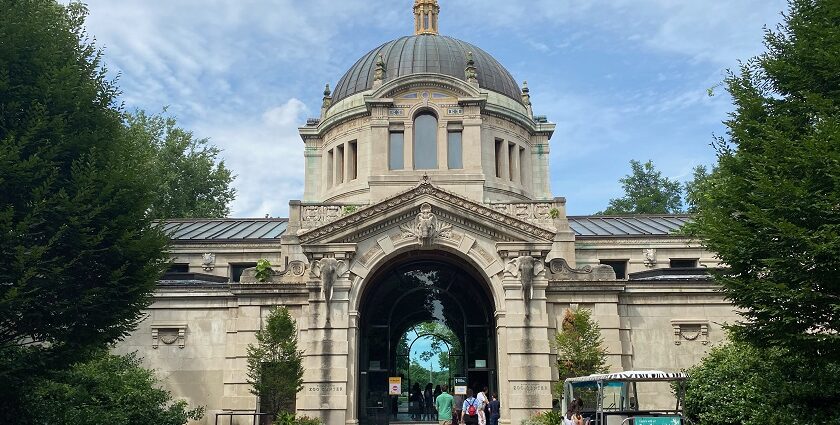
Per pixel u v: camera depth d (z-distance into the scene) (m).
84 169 22.62
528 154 45.50
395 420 34.72
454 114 39.81
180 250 41.41
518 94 47.22
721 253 22.52
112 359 28.77
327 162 45.56
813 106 21.03
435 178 38.12
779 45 24.16
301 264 33.34
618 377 22.72
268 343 30.50
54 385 24.48
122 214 23.53
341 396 30.47
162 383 33.44
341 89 47.06
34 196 21.44
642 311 34.16
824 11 22.50
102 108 24.83
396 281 35.31
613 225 45.47
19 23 22.58
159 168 56.03
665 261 41.09
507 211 35.50
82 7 32.75
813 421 20.53
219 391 33.34
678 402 23.06
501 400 31.02
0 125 22.16
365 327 34.75
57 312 21.97
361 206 34.81
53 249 22.23
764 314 21.45
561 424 26.48
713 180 28.62
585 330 30.86
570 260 36.59
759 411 21.86
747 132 23.23
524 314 31.39
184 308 34.25
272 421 30.02
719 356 26.70
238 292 33.12
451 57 45.56
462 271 35.25
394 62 45.53
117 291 22.83
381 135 39.12
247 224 46.75
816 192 19.59
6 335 22.41
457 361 35.47
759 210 20.69
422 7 51.75
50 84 22.91
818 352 21.00
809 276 20.00
